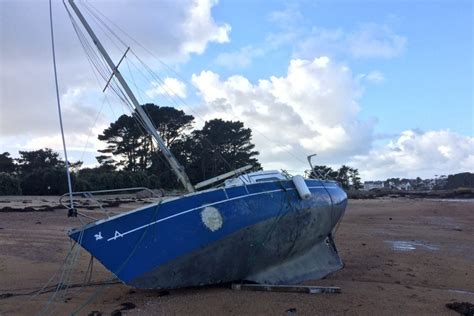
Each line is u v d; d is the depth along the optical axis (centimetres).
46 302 733
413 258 1134
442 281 905
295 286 780
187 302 715
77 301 741
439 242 1409
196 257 743
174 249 727
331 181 1083
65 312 683
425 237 1521
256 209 796
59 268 998
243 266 801
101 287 826
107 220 711
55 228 1722
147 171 5875
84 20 971
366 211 2644
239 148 5500
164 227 728
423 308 700
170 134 6138
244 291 776
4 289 822
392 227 1809
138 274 714
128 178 5178
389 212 2570
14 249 1238
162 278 732
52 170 4891
